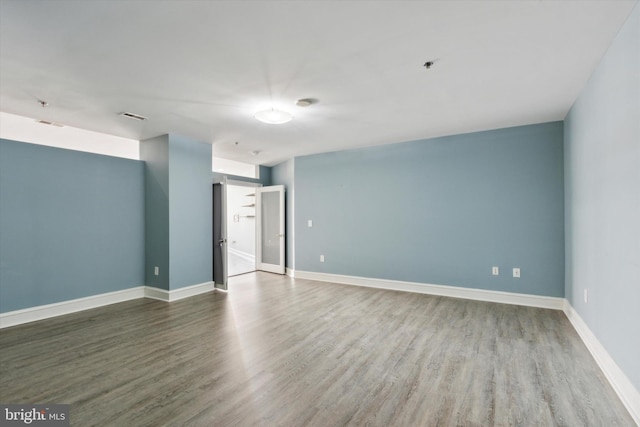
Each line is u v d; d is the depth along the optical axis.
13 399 2.09
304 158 6.02
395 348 2.85
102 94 2.96
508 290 4.24
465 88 2.91
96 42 2.09
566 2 1.73
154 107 3.32
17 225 3.53
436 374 2.38
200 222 4.89
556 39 2.11
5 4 1.68
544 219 4.02
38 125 4.12
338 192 5.62
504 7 1.77
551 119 3.88
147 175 4.71
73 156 4.00
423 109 3.47
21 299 3.55
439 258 4.72
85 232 4.10
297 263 6.15
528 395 2.10
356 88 2.88
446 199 4.65
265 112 3.32
